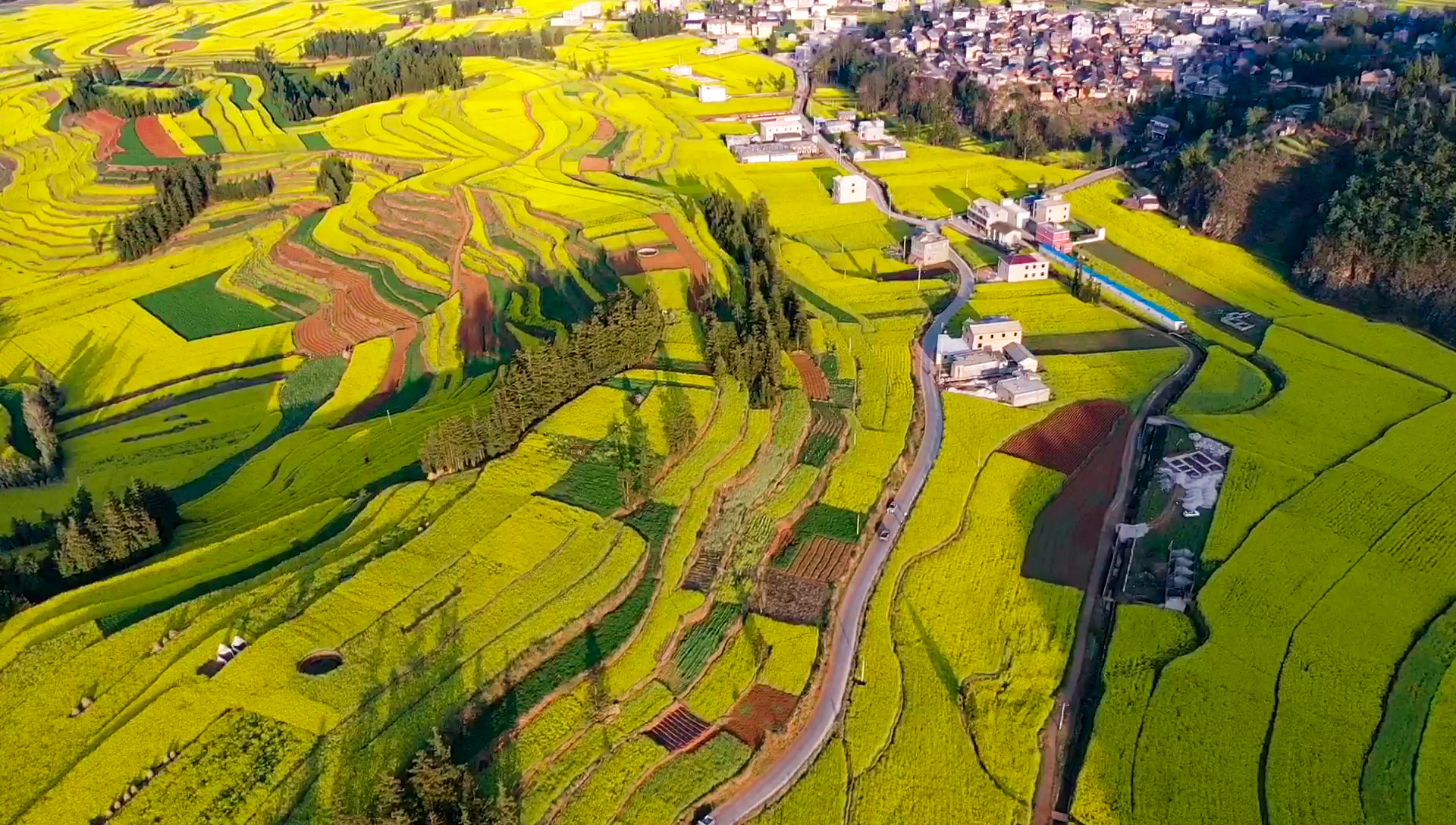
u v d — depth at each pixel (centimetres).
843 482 11244
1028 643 9144
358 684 7694
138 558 9662
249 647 8012
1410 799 7412
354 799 6781
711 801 7600
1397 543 10081
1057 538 10550
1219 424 12356
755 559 10038
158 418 13412
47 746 7200
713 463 10812
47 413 13112
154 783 6906
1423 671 8525
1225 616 9212
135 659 7956
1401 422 12244
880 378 13438
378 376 13788
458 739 7519
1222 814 7394
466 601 8575
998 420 12581
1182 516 10781
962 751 8062
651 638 8700
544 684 8094
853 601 9619
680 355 12888
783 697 8475
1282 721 8094
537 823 7156
